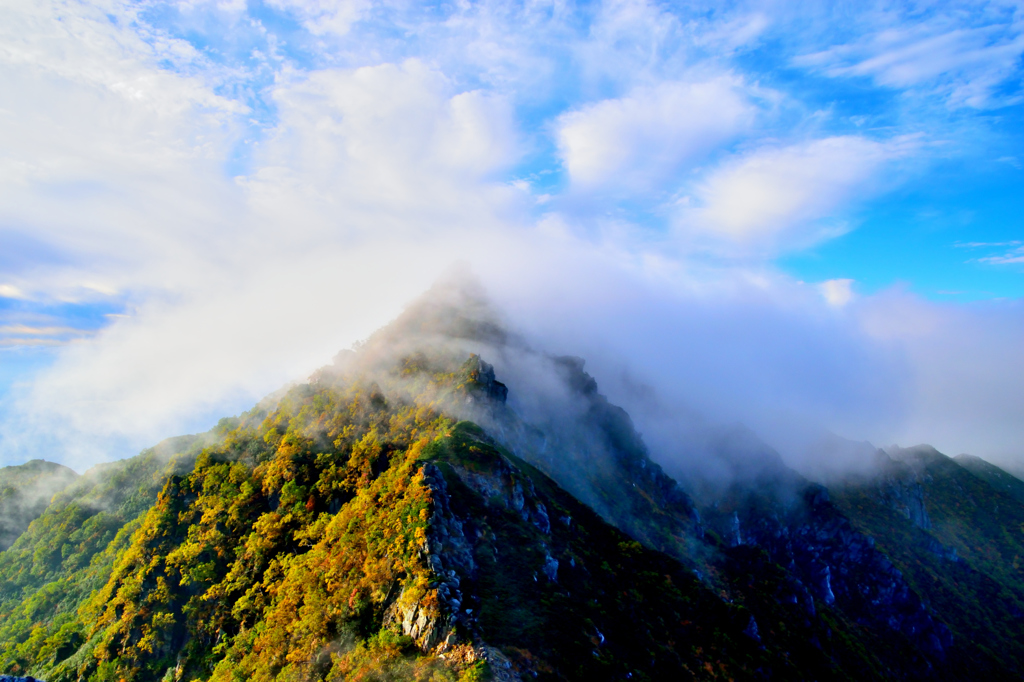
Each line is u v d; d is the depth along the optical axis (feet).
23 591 508.94
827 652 458.91
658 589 355.97
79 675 347.15
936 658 617.21
